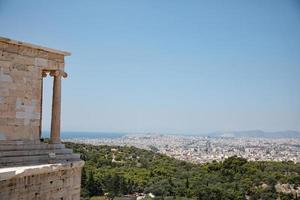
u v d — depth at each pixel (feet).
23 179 81.25
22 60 92.58
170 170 531.09
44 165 87.51
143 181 464.24
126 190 436.76
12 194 78.54
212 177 475.72
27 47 93.61
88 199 379.35
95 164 517.96
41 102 97.14
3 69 88.63
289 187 449.48
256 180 458.91
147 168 547.49
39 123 95.86
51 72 100.94
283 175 483.51
